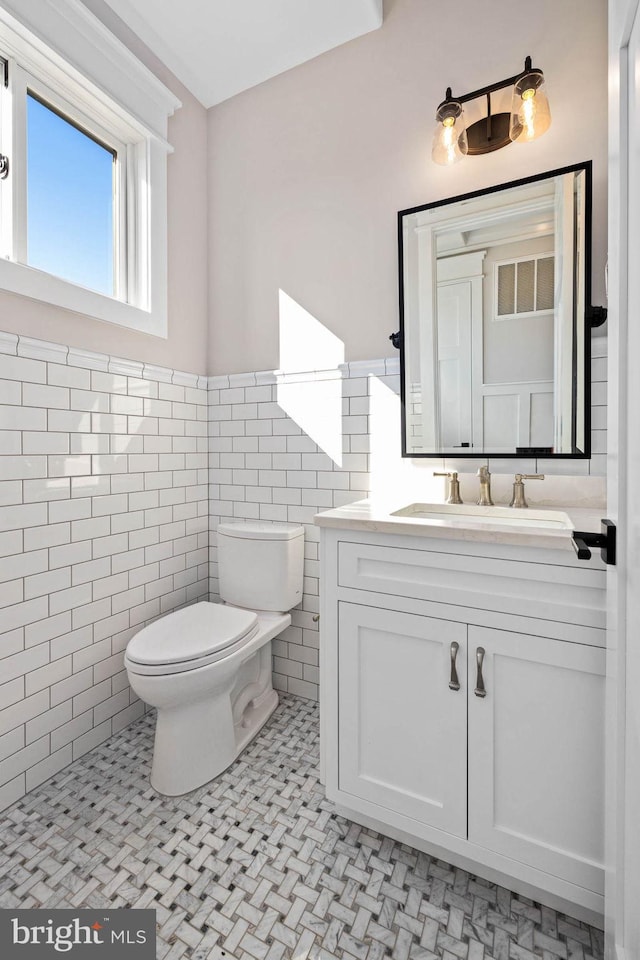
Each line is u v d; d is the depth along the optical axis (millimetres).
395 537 1117
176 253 1932
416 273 1575
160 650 1342
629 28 619
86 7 1492
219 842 1208
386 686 1146
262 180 1941
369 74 1694
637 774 605
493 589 1011
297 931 986
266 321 1945
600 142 1347
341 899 1056
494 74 1481
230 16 1624
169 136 1884
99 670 1606
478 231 1480
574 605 931
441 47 1563
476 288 1487
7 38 1317
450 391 1539
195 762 1396
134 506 1739
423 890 1079
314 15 1617
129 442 1714
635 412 611
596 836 922
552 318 1387
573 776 942
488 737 1020
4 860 1150
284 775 1460
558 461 1407
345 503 1776
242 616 1601
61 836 1223
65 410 1477
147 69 1688
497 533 975
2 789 1301
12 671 1326
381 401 1694
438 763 1082
